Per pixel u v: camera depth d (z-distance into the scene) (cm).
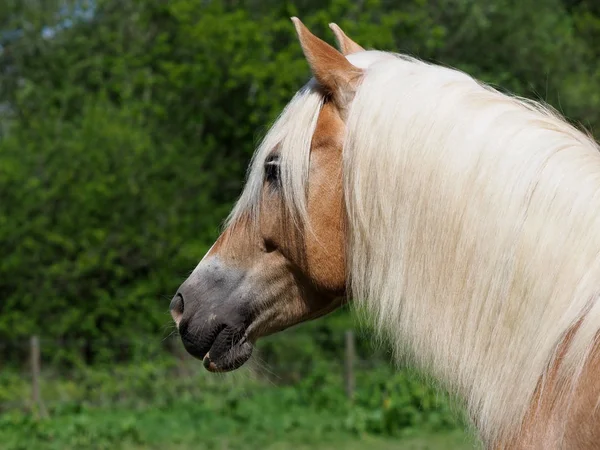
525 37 2123
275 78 1864
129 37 2556
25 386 1350
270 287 240
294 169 225
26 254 1577
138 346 1395
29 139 1741
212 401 1187
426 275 211
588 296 196
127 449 890
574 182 203
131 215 1656
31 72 2680
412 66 228
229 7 2183
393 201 214
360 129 218
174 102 2072
